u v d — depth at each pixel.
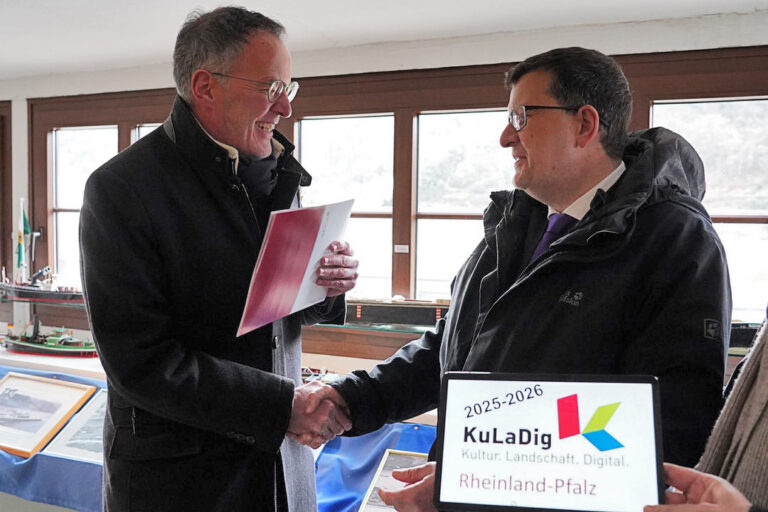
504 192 1.31
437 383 1.42
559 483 0.80
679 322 0.94
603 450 0.80
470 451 0.84
